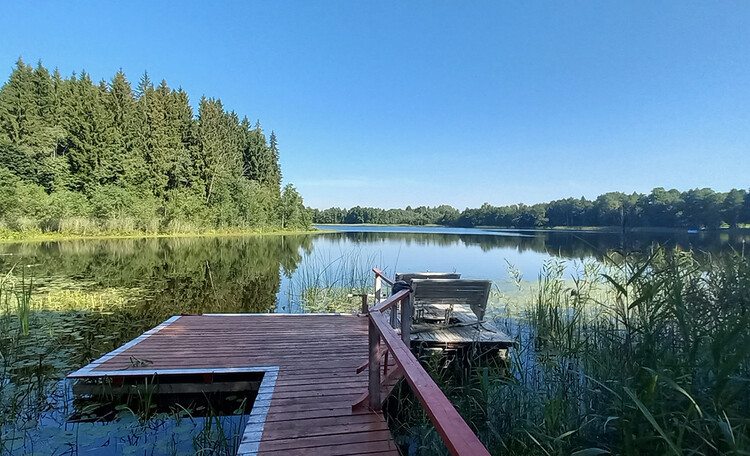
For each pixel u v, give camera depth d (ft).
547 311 18.31
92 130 79.05
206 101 119.96
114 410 10.48
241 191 109.19
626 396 6.23
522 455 7.46
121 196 77.00
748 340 4.86
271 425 8.23
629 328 7.55
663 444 5.08
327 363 12.04
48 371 12.46
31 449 8.34
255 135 146.00
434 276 16.65
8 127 80.84
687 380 5.64
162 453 8.26
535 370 11.37
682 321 6.23
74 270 34.30
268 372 11.22
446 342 12.86
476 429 8.78
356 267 39.22
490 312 20.44
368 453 7.31
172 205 87.51
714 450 4.97
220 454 8.27
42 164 74.38
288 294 27.02
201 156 101.81
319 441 7.65
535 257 48.32
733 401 5.20
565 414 7.36
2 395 10.55
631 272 8.66
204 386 11.12
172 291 26.96
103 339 16.11
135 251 50.88
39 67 97.91
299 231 130.72
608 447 6.02
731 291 6.70
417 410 9.80
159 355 12.59
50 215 64.85
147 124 94.48
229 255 49.70
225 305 23.66
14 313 19.60
